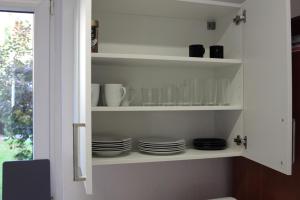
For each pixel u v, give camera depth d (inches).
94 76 59.0
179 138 61.2
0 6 57.1
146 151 53.7
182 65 61.1
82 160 43.8
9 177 53.1
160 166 63.4
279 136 44.2
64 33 57.3
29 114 60.0
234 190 65.9
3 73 58.8
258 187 56.7
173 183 64.2
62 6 58.0
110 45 59.9
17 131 59.4
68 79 57.5
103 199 59.8
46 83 59.1
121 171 60.9
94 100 50.2
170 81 63.9
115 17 60.3
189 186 65.3
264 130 48.1
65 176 57.2
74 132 39.9
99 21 59.2
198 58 54.0
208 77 66.7
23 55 59.8
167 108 52.6
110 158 49.9
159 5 55.7
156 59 51.7
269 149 46.8
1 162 58.6
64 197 57.2
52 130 59.2
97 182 59.5
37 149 58.9
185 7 57.1
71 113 57.5
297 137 46.9
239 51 56.2
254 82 51.1
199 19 65.6
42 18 58.8
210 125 66.8
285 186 49.6
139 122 61.9
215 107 54.6
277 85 44.6
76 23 53.9
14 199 52.7
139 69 61.9
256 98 50.5
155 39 62.9
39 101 58.9
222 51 58.8
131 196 61.6
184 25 64.9
